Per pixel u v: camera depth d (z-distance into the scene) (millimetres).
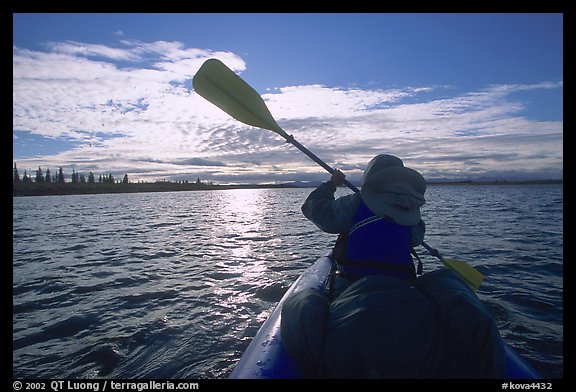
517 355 1859
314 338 1371
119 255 7949
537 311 3992
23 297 4902
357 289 1511
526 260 6543
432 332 1312
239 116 2676
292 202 39531
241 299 4645
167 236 11180
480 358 1297
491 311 3994
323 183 2080
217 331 3668
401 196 1715
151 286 5332
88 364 3086
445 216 15570
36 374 2938
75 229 13641
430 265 6270
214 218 18453
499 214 16359
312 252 7984
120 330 3732
